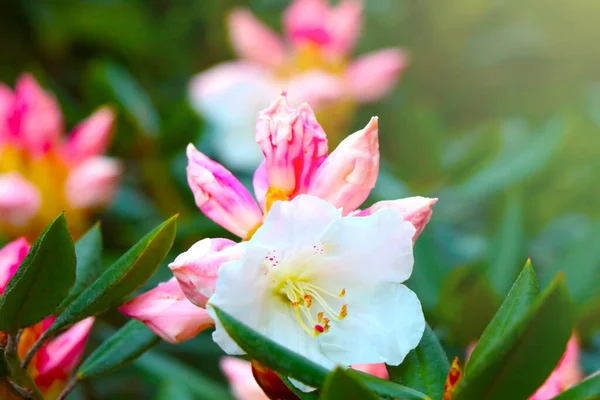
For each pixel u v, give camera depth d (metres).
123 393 0.81
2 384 0.56
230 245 0.52
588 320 0.70
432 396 0.53
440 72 1.17
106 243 0.89
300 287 0.53
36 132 0.74
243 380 0.62
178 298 0.54
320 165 0.54
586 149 0.94
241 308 0.51
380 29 1.15
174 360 0.76
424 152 0.85
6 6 1.10
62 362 0.58
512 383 0.48
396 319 0.53
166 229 0.53
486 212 0.89
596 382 0.49
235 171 0.93
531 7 1.19
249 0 1.15
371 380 0.50
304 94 0.82
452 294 0.71
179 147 0.88
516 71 1.18
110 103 0.88
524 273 0.52
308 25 0.87
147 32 1.10
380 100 1.00
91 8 1.07
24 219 0.73
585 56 1.18
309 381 0.49
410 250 0.53
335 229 0.52
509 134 0.97
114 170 0.75
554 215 0.88
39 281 0.52
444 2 1.15
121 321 0.79
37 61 1.13
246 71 0.89
